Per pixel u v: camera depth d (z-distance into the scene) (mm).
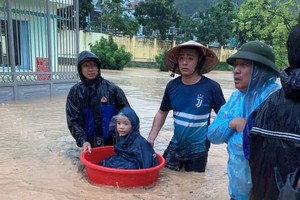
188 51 4094
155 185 3842
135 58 36906
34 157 4680
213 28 43844
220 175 4312
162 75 25969
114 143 4609
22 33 11023
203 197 3578
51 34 11898
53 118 7645
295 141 1475
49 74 11594
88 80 4473
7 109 8734
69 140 5664
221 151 5543
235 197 2740
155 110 9219
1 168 4164
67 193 3492
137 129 4008
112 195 3482
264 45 2590
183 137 4328
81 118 4516
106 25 38844
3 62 10055
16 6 10672
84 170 4219
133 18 43000
